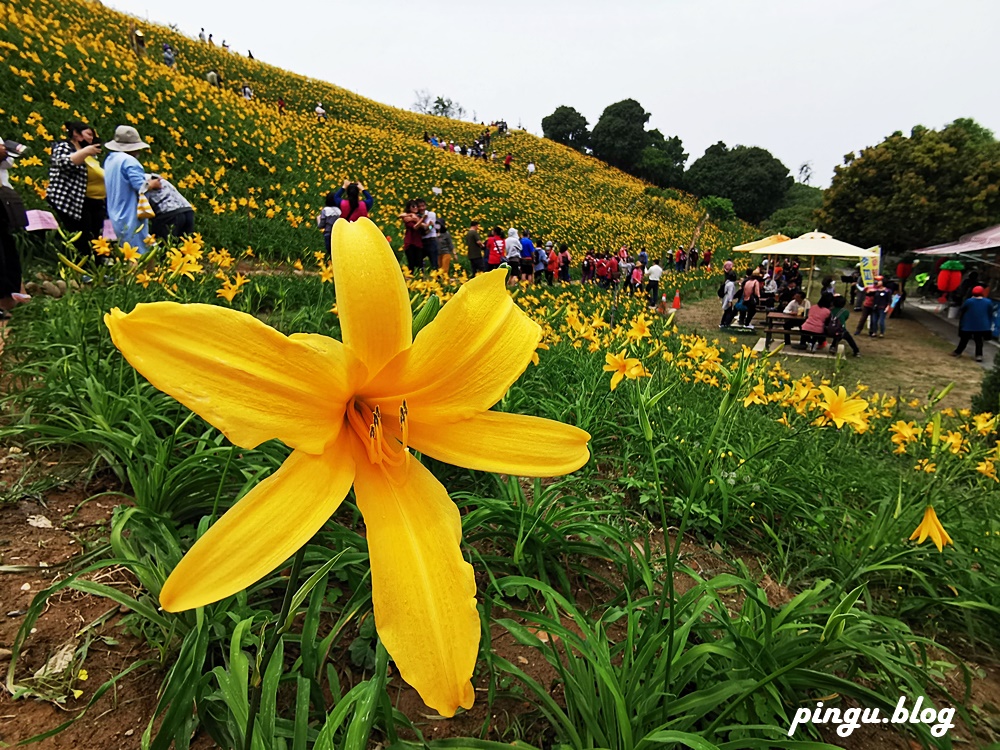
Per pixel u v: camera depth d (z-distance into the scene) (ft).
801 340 46.68
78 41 56.70
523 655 6.63
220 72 106.63
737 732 5.74
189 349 2.60
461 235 69.31
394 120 137.69
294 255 34.01
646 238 121.19
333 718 4.03
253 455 8.15
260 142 59.47
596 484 10.59
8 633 5.52
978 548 10.56
